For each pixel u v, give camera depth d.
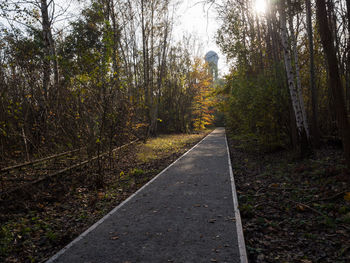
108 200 6.25
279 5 9.70
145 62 23.75
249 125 13.94
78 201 6.20
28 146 9.49
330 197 5.43
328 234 4.03
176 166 10.12
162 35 24.38
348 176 6.32
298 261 3.35
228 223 4.36
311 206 5.27
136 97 9.84
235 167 10.03
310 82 12.36
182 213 4.91
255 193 6.52
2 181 6.02
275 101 11.55
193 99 38.09
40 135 9.54
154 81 28.69
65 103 8.99
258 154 13.02
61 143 9.99
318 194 5.85
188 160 11.60
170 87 33.62
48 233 4.31
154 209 5.18
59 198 6.26
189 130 37.19
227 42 16.61
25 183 6.29
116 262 3.26
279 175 8.09
